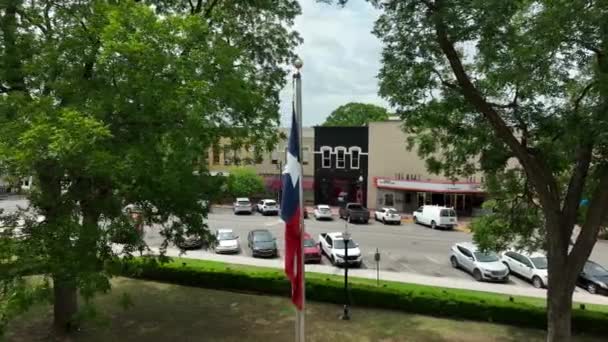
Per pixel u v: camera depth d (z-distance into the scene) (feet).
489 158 51.13
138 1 54.75
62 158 33.12
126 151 37.40
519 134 54.70
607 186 41.96
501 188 56.44
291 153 29.48
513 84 41.98
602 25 33.68
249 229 125.49
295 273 29.55
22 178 38.06
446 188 144.25
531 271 74.90
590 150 43.06
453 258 85.81
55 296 51.85
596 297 67.87
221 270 69.67
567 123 38.22
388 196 158.10
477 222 59.52
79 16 43.47
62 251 35.91
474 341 50.55
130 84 39.17
